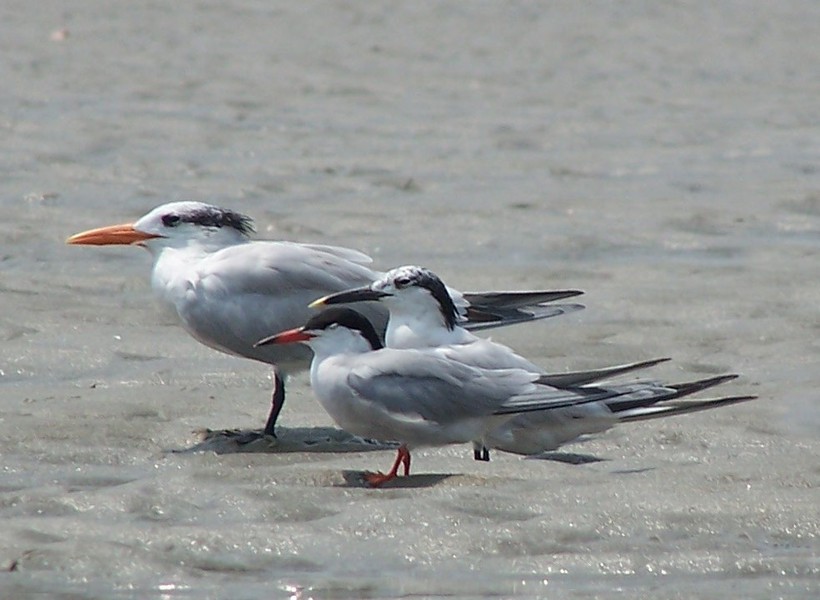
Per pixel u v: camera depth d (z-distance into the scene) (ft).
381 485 31.91
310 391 40.16
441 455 34.94
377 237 55.67
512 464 33.71
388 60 98.43
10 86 83.46
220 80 88.74
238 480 32.14
